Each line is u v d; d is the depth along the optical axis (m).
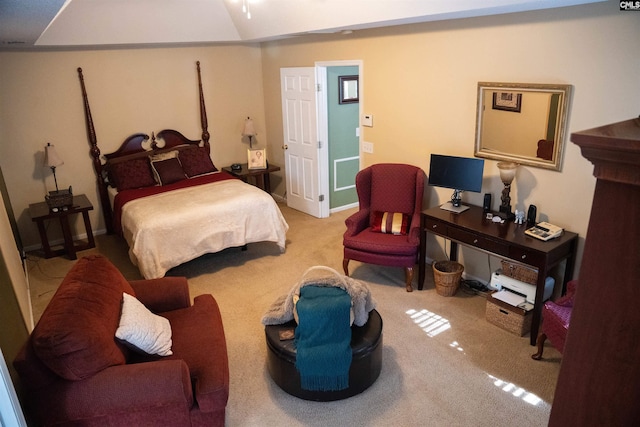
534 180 3.38
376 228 4.11
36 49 4.88
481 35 3.46
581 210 3.15
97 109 5.38
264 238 4.63
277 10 4.40
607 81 2.83
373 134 4.71
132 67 5.49
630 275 0.80
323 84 5.41
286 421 2.56
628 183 0.76
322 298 2.58
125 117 5.58
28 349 2.00
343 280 2.72
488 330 3.34
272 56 6.10
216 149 6.37
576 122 3.04
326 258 4.69
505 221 3.46
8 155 4.95
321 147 5.62
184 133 6.06
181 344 2.54
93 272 2.59
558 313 2.71
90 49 5.18
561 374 0.95
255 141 6.66
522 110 3.31
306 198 6.01
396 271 4.34
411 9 3.30
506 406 2.62
